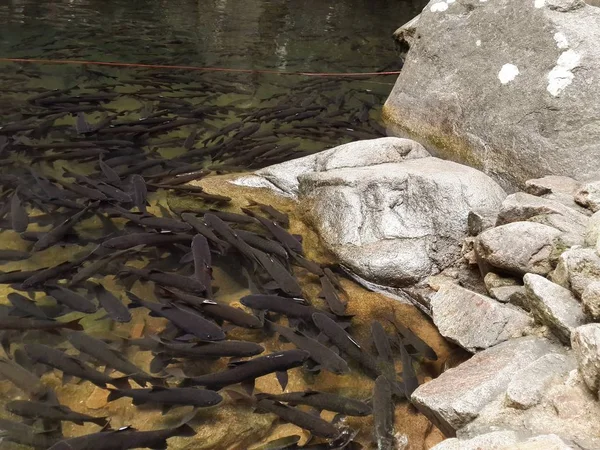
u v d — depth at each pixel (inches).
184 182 127.2
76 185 116.2
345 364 79.5
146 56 219.0
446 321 90.0
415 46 165.8
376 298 99.8
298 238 110.4
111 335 83.9
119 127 149.3
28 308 85.6
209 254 97.7
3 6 269.4
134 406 73.3
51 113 156.3
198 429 71.2
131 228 107.9
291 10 322.0
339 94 195.5
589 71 125.9
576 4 136.6
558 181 114.5
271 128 162.4
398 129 164.4
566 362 68.4
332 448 69.2
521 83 135.4
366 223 109.3
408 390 78.4
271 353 78.4
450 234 104.9
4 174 123.3
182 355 79.9
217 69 211.3
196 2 315.6
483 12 149.3
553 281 84.9
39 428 68.4
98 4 289.3
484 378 70.0
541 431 58.7
